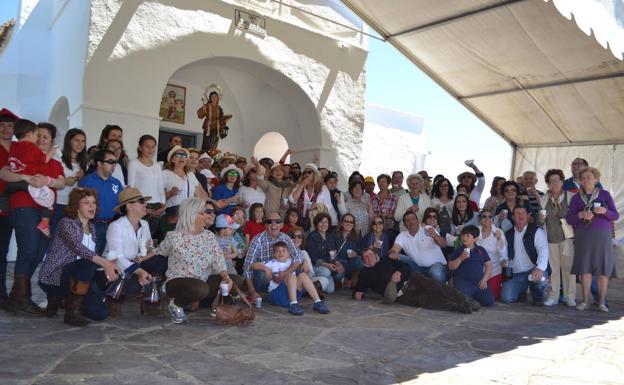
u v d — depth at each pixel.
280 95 10.91
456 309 5.68
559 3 6.46
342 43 10.37
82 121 7.56
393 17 8.28
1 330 4.05
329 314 5.28
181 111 11.09
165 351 3.73
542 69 8.23
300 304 5.74
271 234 5.59
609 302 6.71
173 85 10.95
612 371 3.69
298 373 3.39
